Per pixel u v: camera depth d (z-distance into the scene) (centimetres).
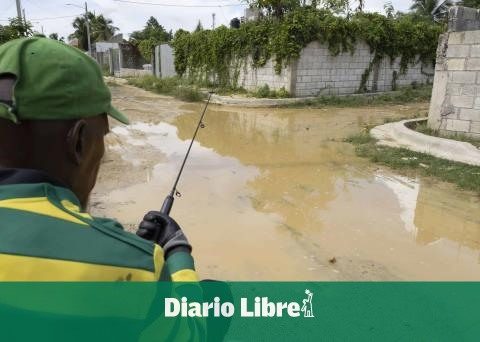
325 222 477
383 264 381
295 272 361
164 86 1897
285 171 684
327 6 1775
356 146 852
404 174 666
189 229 445
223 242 417
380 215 503
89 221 80
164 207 163
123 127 1034
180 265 96
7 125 81
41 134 82
